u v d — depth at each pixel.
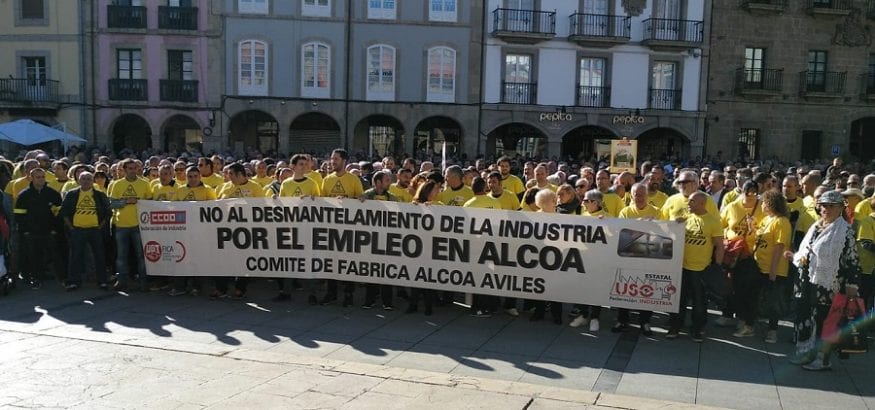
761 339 7.78
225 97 28.45
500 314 8.75
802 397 5.90
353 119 28.80
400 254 8.55
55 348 6.91
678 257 7.55
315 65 28.58
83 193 9.68
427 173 10.02
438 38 28.80
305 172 9.70
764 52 30.70
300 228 8.87
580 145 31.27
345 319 8.37
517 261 8.14
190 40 28.36
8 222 10.13
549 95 29.44
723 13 30.20
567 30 29.44
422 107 28.91
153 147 28.69
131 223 9.70
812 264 6.57
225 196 9.72
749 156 31.16
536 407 5.43
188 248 9.21
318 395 5.62
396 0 28.61
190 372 6.19
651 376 6.43
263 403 5.43
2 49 28.62
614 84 29.69
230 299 9.31
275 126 30.39
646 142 31.36
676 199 8.45
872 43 31.11
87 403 5.39
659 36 29.61
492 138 30.42
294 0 28.33
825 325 6.56
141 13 28.17
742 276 7.86
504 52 29.06
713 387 6.14
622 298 7.78
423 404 5.45
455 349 7.21
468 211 8.27
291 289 9.77
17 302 9.05
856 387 6.18
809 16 30.64
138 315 8.44
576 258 7.93
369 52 28.72
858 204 8.23
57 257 10.12
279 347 7.18
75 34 28.27
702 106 30.12
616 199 9.66
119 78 28.58
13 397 5.52
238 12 28.23
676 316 7.70
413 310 8.73
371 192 9.15
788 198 9.15
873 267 7.27
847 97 31.12
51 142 28.38
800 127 31.06
